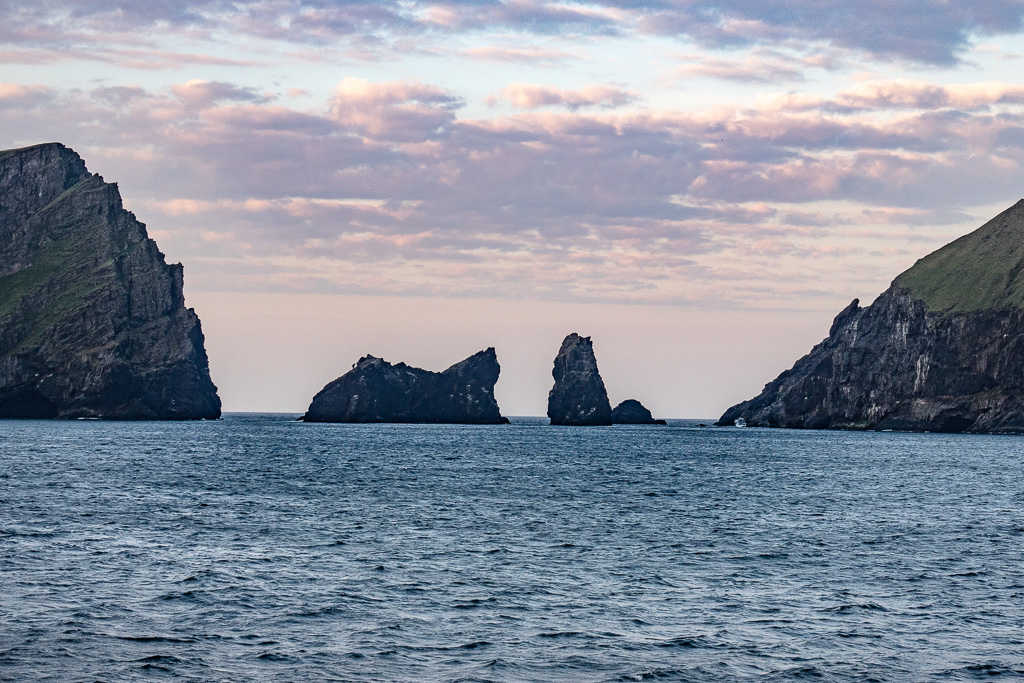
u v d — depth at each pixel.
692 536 115.44
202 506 136.62
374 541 107.19
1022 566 97.31
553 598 80.50
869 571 93.62
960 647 67.69
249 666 61.34
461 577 88.12
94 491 153.88
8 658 61.28
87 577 83.88
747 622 73.50
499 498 157.25
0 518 118.06
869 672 62.22
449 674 60.69
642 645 67.25
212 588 81.06
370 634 68.94
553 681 59.88
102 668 60.03
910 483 196.62
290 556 96.38
